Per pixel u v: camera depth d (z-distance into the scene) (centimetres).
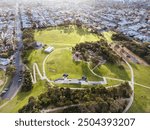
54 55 18325
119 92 12344
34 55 18525
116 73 15238
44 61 17362
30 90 13612
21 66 16888
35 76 15138
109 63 16500
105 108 10412
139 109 11381
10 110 11562
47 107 10244
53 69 15962
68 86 13450
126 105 11588
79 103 10444
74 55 17800
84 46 19138
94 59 16750
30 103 10756
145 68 16238
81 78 14425
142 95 12669
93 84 13662
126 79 14500
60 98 10781
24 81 14238
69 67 16100
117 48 19625
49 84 13788
